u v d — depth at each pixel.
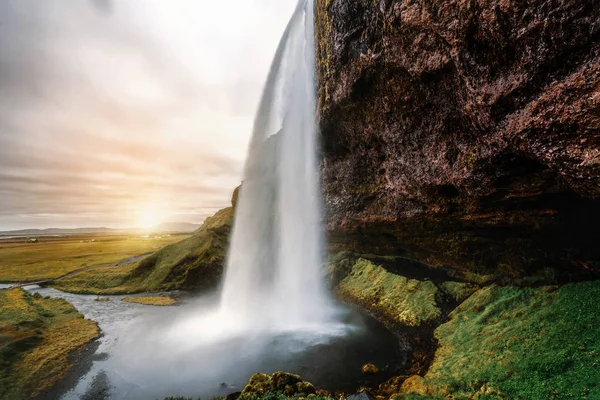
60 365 19.83
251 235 44.34
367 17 17.03
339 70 20.86
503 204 15.36
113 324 28.97
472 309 19.84
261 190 44.62
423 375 15.32
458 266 24.05
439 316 21.88
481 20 10.25
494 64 10.70
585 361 10.66
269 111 44.88
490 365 13.25
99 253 86.94
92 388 16.97
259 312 31.56
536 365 11.72
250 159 48.69
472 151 14.09
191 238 56.00
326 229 32.62
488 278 21.22
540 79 9.22
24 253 90.75
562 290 15.45
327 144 27.91
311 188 33.41
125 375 18.34
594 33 7.49
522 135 10.33
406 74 15.96
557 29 8.20
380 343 20.66
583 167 8.85
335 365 18.06
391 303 26.41
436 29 12.38
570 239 15.40
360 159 25.03
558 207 13.83
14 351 21.33
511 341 14.14
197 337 24.70
